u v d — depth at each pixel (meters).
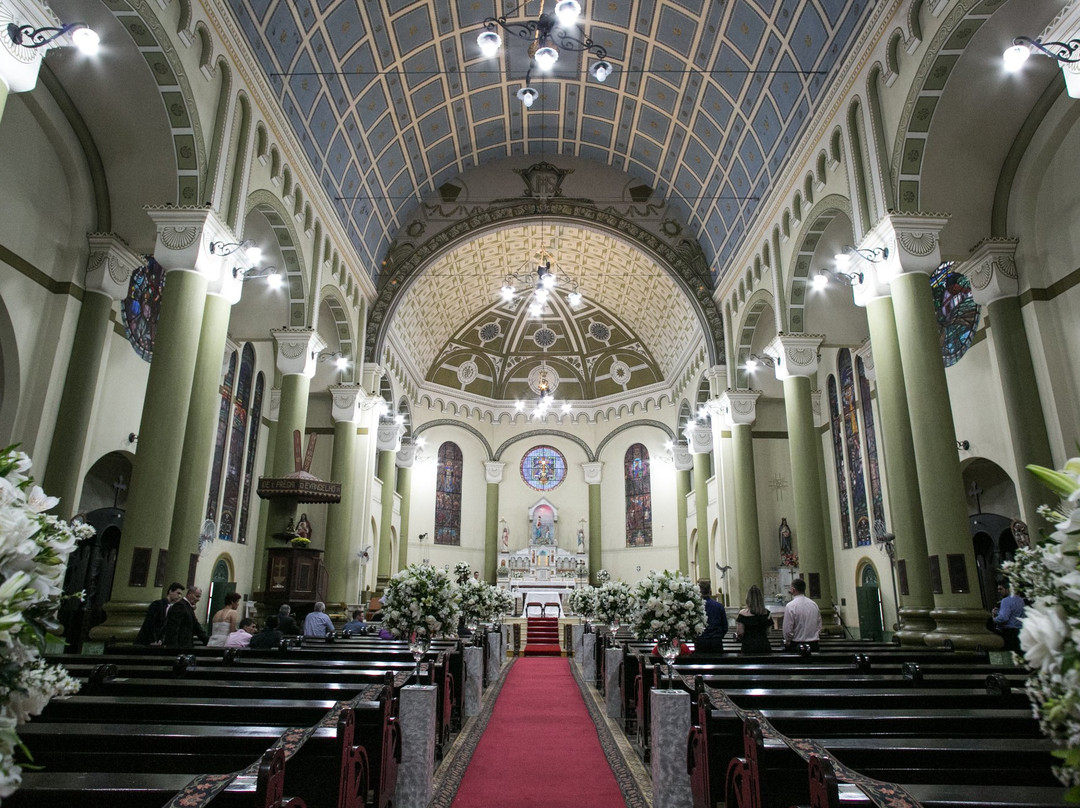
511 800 5.88
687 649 9.18
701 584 9.21
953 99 11.03
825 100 13.52
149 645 8.66
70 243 12.00
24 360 11.23
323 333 20.23
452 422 33.06
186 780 3.00
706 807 4.33
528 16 17.19
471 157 23.00
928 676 6.03
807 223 14.82
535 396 34.22
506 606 15.46
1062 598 2.13
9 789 2.21
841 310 16.80
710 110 17.98
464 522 32.59
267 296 15.88
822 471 22.00
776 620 19.23
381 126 18.23
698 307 22.52
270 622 11.93
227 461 18.09
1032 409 12.24
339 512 19.14
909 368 10.83
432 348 31.11
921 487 10.58
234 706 4.37
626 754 7.48
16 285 11.00
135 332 14.12
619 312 31.47
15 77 6.94
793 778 3.34
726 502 21.25
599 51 11.66
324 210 16.89
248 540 19.77
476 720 9.45
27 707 2.39
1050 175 12.21
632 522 32.06
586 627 15.53
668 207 23.38
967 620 9.88
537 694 12.05
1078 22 7.94
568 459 33.91
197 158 10.91
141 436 9.94
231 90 11.65
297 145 14.59
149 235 12.28
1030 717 4.04
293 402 15.29
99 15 9.44
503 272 28.97
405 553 29.59
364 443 21.08
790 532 22.50
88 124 11.23
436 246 23.09
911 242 11.14
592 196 23.52
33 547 2.33
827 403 21.80
